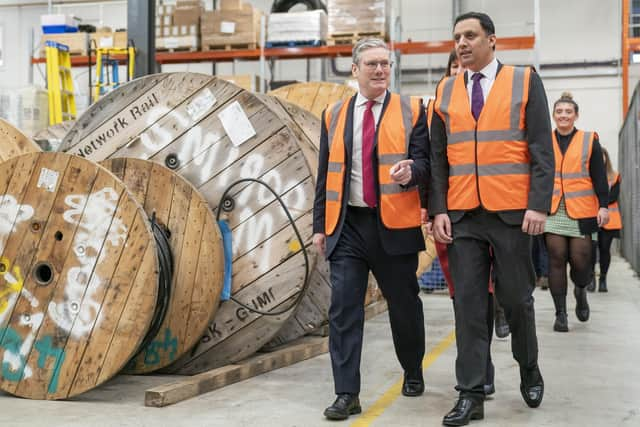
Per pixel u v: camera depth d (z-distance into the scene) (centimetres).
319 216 376
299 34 1312
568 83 1672
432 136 357
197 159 477
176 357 452
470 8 1708
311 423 350
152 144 484
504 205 339
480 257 348
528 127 338
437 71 1727
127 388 426
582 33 1662
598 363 503
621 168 1498
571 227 630
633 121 1119
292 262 458
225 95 473
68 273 400
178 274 450
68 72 1229
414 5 1720
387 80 368
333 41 1305
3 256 411
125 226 393
